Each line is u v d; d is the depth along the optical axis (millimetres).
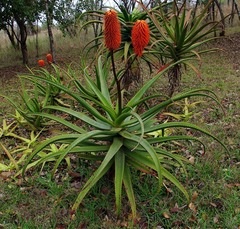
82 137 2135
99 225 2322
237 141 3402
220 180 2750
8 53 11336
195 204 2498
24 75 3994
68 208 2525
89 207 2469
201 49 9383
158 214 2396
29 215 2461
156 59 4359
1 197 2682
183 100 4676
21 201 2631
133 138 2227
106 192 2656
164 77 6574
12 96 5906
